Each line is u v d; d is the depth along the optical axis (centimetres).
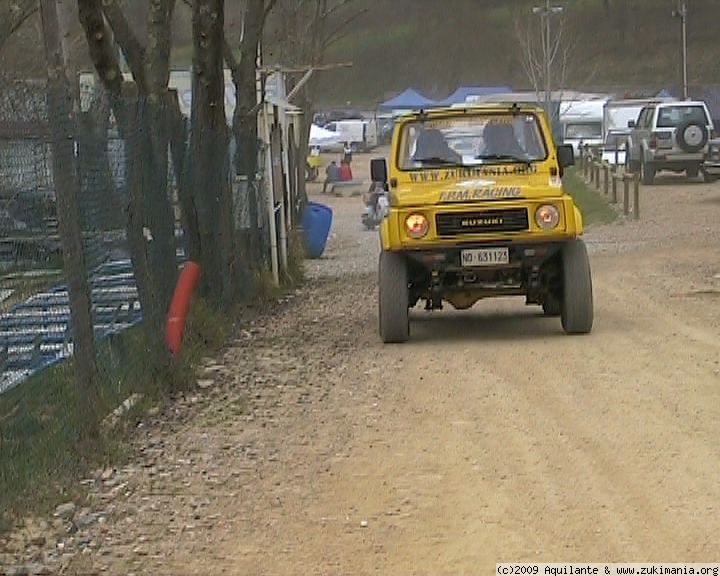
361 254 6075
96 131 2339
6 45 3694
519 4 18875
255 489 1784
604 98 13925
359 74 19550
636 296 3591
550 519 1584
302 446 2016
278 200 4466
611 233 5781
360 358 2775
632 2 18938
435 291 2941
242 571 1455
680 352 2639
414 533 1559
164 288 2702
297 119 6850
